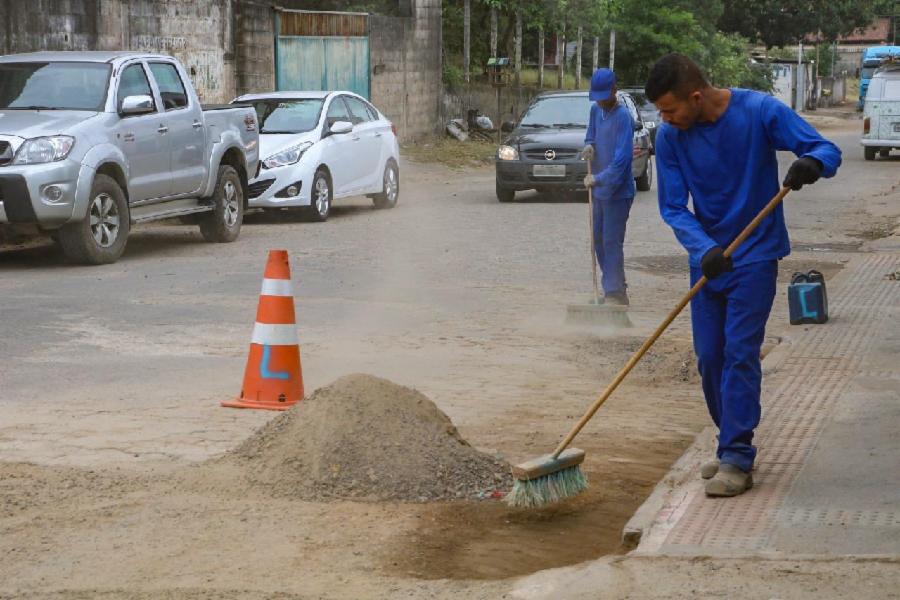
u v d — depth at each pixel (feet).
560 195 82.89
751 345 19.30
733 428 19.20
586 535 18.56
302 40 94.38
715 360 19.93
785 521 17.40
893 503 18.01
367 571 16.58
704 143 19.48
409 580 16.17
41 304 39.19
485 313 38.45
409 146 113.70
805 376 27.55
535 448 23.40
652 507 18.49
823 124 209.56
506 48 141.59
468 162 108.88
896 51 255.70
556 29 138.10
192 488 20.24
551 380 29.66
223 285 43.52
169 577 16.34
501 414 26.20
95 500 19.66
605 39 156.87
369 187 72.69
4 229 48.80
